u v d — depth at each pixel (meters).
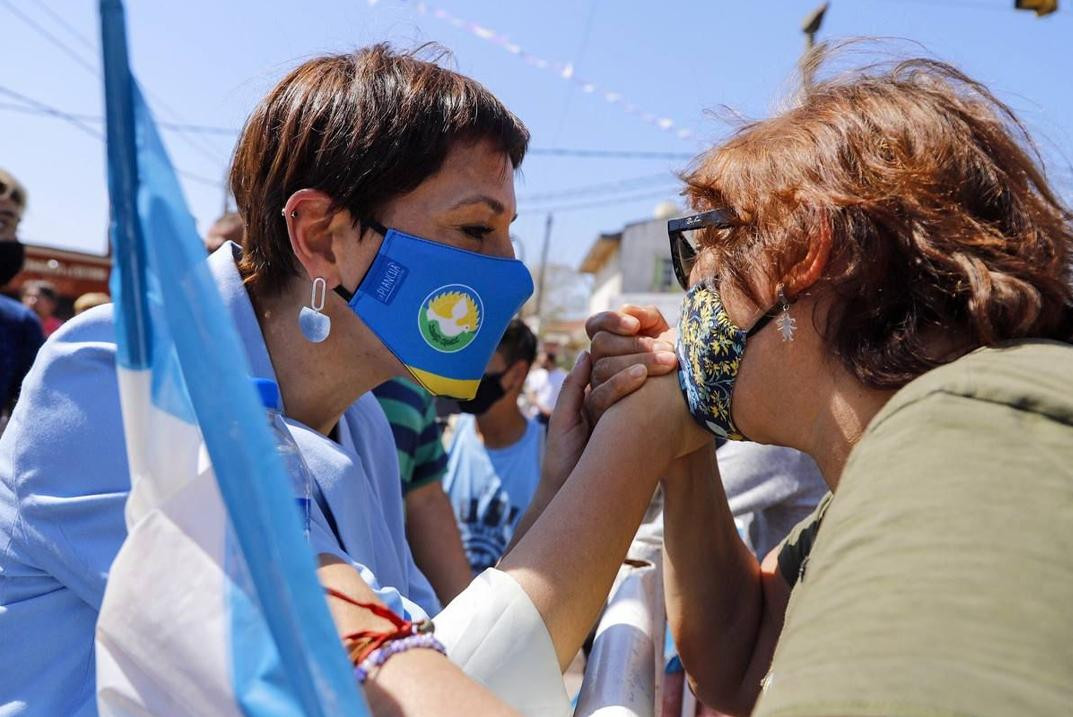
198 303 0.62
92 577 1.01
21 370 3.74
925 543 0.66
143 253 0.66
